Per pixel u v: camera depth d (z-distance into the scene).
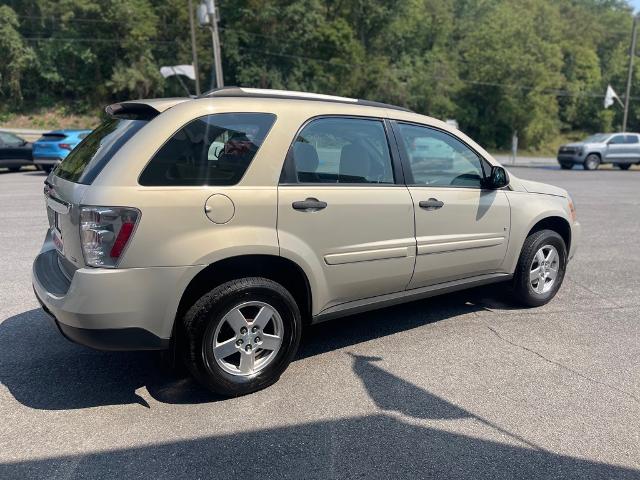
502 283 5.49
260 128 3.33
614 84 58.97
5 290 5.37
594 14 75.00
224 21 45.56
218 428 2.98
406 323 4.64
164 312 3.01
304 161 3.47
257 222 3.21
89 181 3.00
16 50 42.31
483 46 50.81
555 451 2.80
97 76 45.28
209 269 3.16
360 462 2.68
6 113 43.62
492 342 4.23
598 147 26.09
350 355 3.97
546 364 3.84
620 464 2.70
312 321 3.63
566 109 58.62
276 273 3.55
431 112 50.38
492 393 3.41
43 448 2.77
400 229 3.87
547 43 51.16
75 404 3.23
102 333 2.92
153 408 3.19
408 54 55.25
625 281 6.06
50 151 17.27
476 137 52.06
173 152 3.04
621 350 4.11
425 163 4.14
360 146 3.77
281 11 44.38
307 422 3.05
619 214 11.14
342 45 45.88
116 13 42.00
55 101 45.62
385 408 3.21
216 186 3.11
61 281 3.18
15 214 9.81
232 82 45.78
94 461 2.66
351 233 3.61
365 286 3.81
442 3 59.75
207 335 3.13
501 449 2.81
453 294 5.47
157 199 2.92
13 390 3.39
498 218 4.51
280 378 3.59
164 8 44.66
